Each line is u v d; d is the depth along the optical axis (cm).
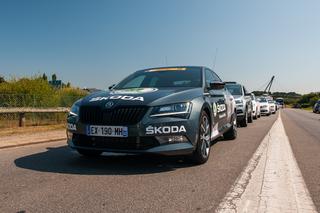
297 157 555
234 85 1390
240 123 1230
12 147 677
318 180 400
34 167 470
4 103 1189
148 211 292
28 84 1383
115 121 437
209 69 684
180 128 444
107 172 437
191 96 485
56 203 313
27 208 300
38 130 1008
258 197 330
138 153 432
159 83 588
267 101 2575
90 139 454
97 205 307
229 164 491
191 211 291
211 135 549
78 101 495
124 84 611
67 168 462
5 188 362
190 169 456
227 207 301
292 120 1791
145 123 429
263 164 491
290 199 325
